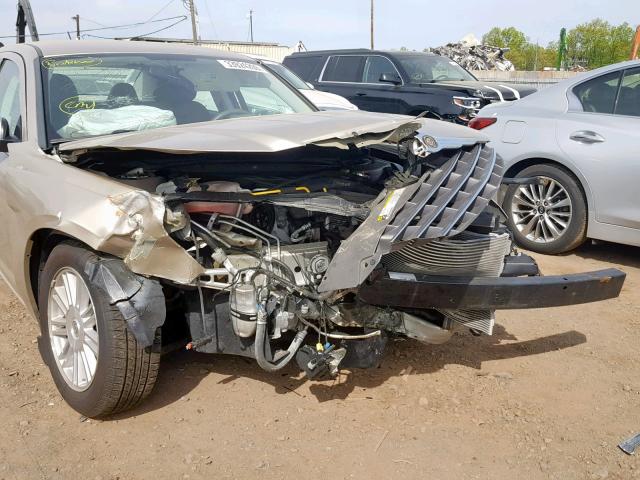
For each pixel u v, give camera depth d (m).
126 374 2.92
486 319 3.26
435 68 12.07
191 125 3.39
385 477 2.74
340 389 3.44
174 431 3.06
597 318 4.48
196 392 3.39
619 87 5.59
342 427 3.09
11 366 3.72
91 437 3.02
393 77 11.48
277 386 3.45
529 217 6.03
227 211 3.03
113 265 2.86
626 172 5.28
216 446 2.94
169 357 3.76
